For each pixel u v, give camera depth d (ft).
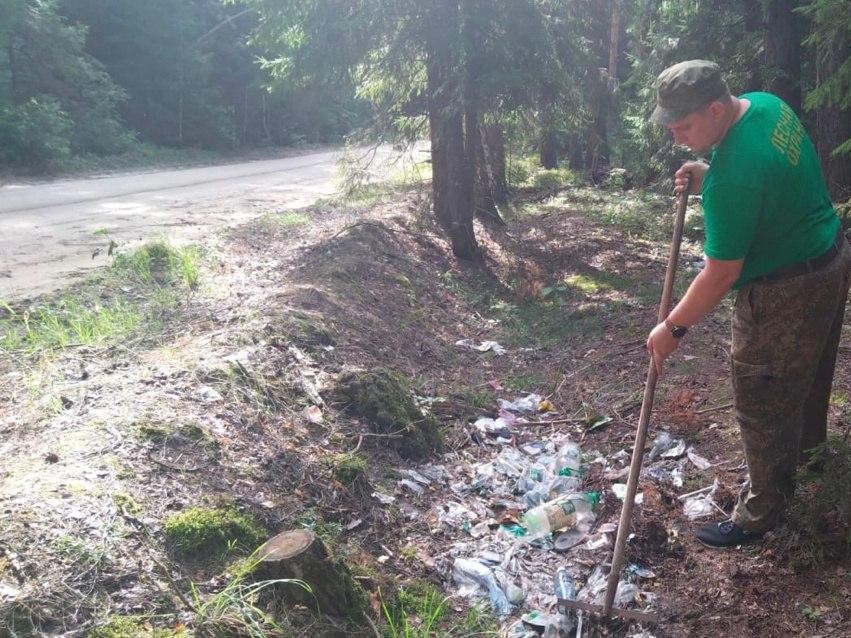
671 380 17.76
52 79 69.62
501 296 27.66
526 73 27.20
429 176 47.34
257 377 14.14
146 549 8.95
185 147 89.56
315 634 8.72
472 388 18.39
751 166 8.83
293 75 30.01
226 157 87.81
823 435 11.10
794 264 9.34
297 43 30.22
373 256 25.96
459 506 12.80
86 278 21.91
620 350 20.54
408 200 37.73
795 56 34.32
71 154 66.44
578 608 9.91
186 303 19.02
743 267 9.60
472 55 26.99
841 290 9.72
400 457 13.89
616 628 9.80
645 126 47.29
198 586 8.83
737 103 9.29
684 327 9.70
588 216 41.34
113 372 13.96
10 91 64.18
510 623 10.15
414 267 27.12
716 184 9.02
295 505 11.04
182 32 88.02
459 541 11.82
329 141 118.21
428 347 20.54
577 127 31.30
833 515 11.03
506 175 49.11
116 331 16.52
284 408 13.71
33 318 18.20
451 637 9.70
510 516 12.53
